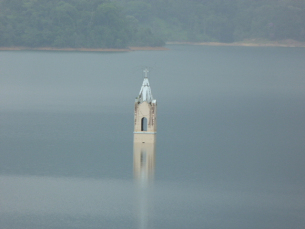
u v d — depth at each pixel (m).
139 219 143.00
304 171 179.62
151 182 167.75
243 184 166.75
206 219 143.38
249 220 143.38
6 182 166.50
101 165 182.88
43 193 158.38
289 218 144.75
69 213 145.62
